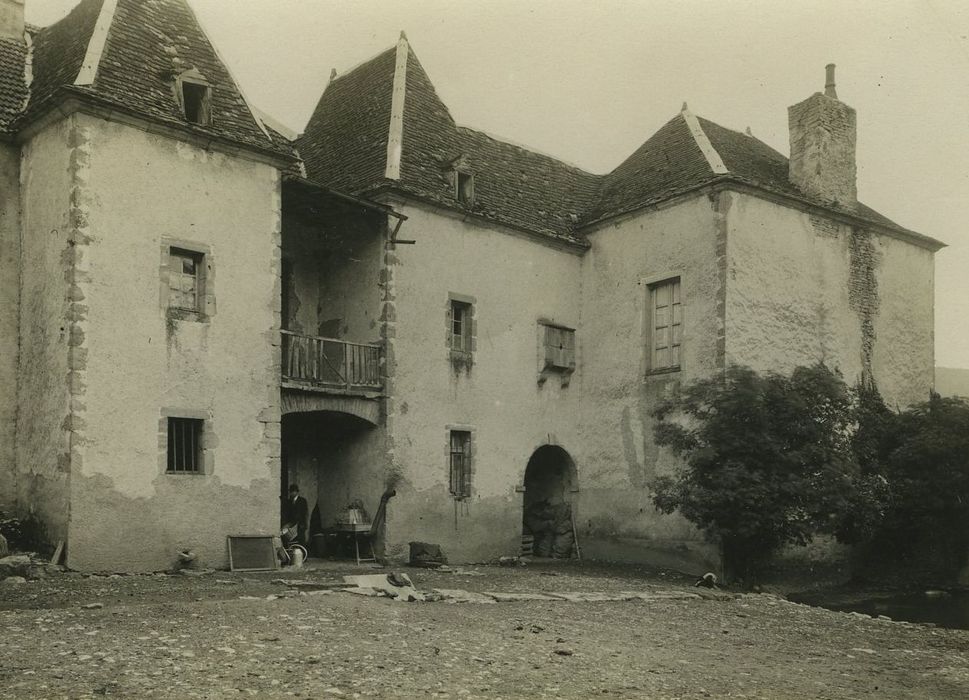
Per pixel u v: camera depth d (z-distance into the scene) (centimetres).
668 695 768
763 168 2156
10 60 1647
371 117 2103
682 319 1995
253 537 1543
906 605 1786
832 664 988
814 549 1959
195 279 1549
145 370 1447
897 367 2278
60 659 746
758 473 1691
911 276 2361
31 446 1456
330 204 1841
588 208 2327
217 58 1712
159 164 1505
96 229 1416
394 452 1827
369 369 1823
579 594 1397
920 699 834
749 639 1121
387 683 732
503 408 2055
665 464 1975
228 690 682
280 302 1705
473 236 2038
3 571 1266
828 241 2152
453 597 1246
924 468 1986
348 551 1862
